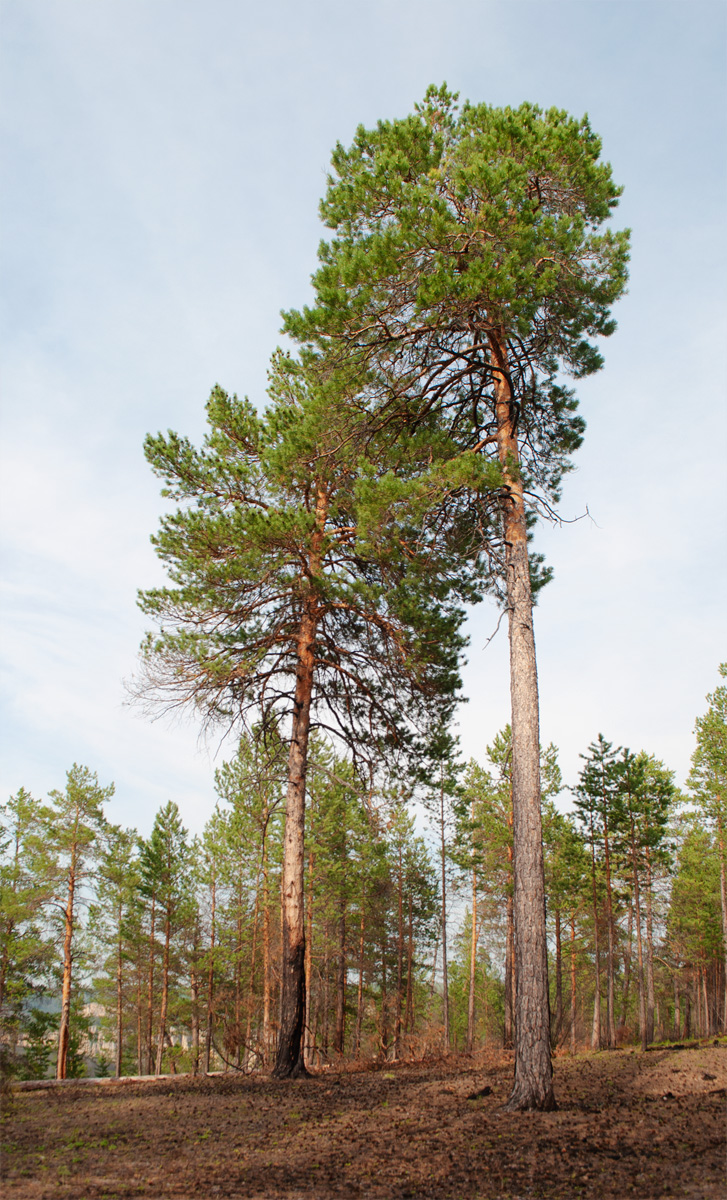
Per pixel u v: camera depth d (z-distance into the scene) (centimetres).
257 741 1733
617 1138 742
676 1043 2730
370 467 1141
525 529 1200
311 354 1172
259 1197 572
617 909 3553
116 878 3156
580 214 1088
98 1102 1165
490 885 3294
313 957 3084
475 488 1089
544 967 978
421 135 1068
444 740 1634
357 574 1572
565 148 1048
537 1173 624
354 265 1015
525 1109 916
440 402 1284
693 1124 798
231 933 3341
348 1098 1144
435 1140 774
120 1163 696
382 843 3284
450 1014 5038
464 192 1020
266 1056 2438
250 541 1402
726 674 3512
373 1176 638
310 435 1289
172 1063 4250
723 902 3488
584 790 3228
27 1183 614
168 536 1482
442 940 3788
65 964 2894
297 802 1536
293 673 1642
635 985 4575
